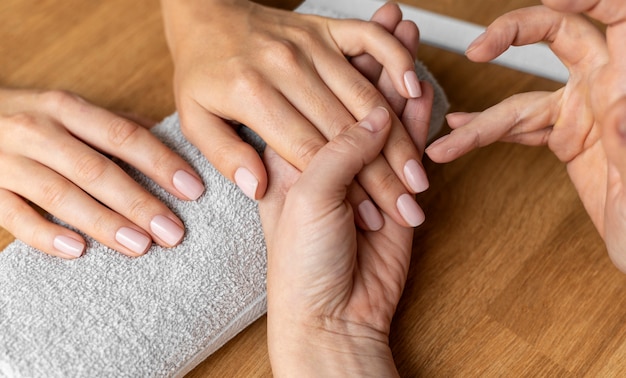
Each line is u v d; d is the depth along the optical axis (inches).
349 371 16.2
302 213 15.9
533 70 21.1
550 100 17.2
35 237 17.2
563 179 19.4
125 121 18.2
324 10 20.4
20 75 21.2
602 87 15.5
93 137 18.1
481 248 18.6
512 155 19.8
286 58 18.0
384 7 19.1
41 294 16.5
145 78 21.1
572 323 17.5
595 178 17.3
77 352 15.9
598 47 16.3
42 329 16.1
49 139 18.0
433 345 17.4
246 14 19.4
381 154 17.3
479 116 17.6
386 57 18.2
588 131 17.1
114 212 17.3
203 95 18.3
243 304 17.2
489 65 21.2
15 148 18.1
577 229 18.7
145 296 16.5
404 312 17.8
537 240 18.6
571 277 18.1
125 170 18.2
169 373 16.4
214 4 19.7
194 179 17.7
